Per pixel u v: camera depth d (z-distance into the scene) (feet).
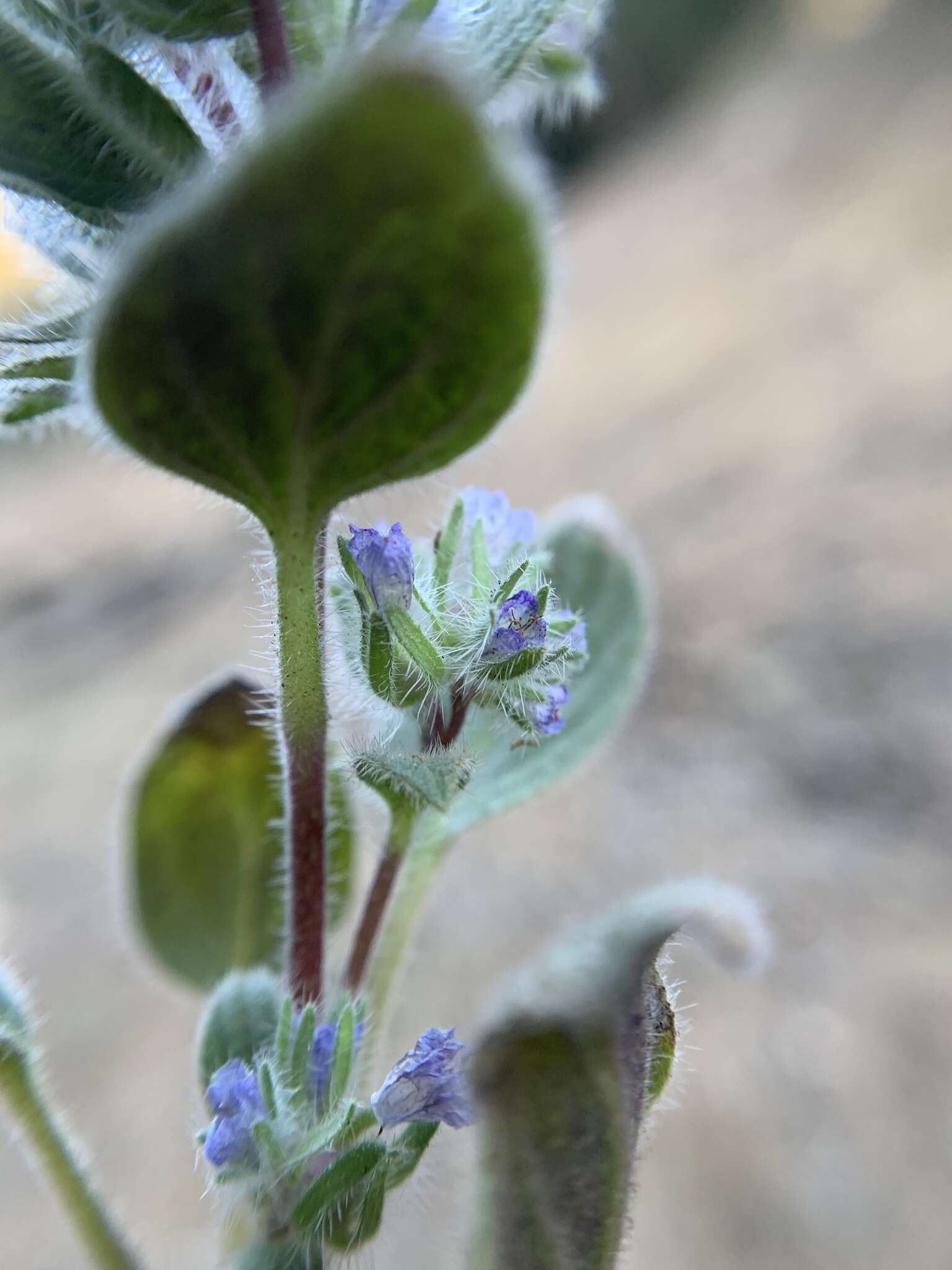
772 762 0.75
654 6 2.63
